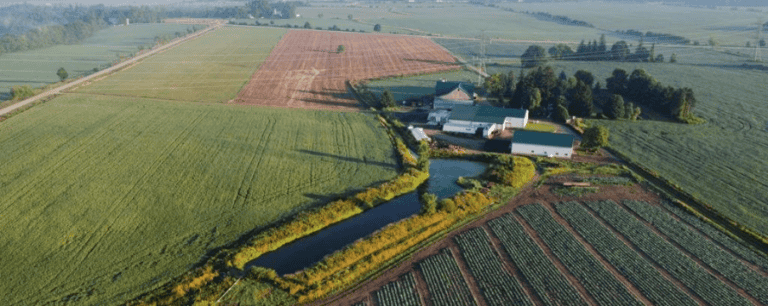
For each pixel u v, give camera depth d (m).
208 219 64.00
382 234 60.28
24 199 70.38
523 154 85.69
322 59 188.62
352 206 67.06
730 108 112.44
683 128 99.25
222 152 87.12
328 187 72.94
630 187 73.50
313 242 60.31
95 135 97.00
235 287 51.50
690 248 57.97
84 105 120.19
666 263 55.41
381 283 52.81
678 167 79.62
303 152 87.06
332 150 88.12
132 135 96.75
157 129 100.38
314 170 79.12
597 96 125.69
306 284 51.97
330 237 61.41
